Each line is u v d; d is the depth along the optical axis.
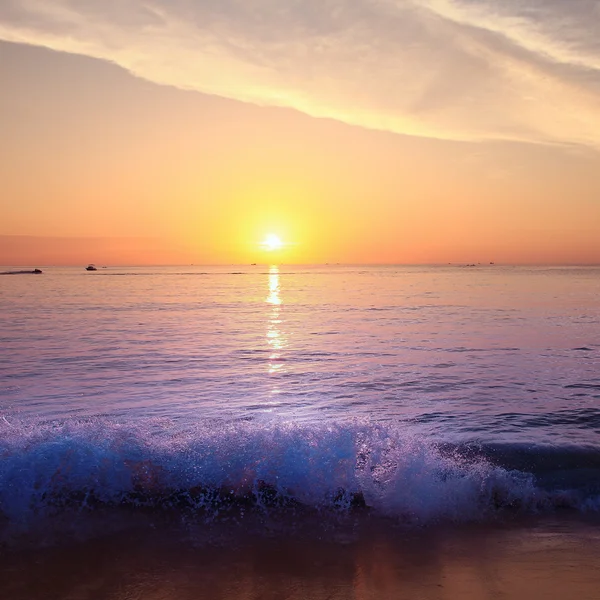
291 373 11.47
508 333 17.70
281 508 4.94
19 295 40.34
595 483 5.38
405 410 8.47
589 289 46.97
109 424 6.55
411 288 51.75
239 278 87.69
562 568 3.96
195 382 10.56
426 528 4.59
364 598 3.59
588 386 10.00
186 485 5.20
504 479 5.31
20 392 9.62
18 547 4.25
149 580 3.81
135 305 31.00
